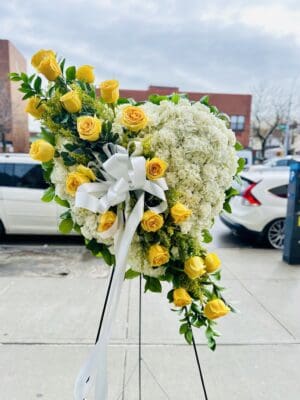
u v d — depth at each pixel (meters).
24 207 4.94
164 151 0.97
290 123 22.39
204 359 2.26
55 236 5.65
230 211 1.33
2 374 2.07
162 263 0.99
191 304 1.16
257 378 2.08
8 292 3.31
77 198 0.94
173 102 1.10
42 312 2.89
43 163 1.15
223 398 1.91
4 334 2.53
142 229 1.01
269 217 5.00
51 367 2.15
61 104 1.03
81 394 1.06
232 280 3.70
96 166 1.03
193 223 1.04
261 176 5.11
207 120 1.01
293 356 2.31
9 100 21.58
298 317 2.85
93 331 2.58
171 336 2.53
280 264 4.29
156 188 0.95
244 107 28.64
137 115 0.97
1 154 5.21
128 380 2.05
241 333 2.59
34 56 1.04
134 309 2.95
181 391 1.97
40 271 3.96
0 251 4.83
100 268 4.08
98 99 1.10
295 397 1.92
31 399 1.87
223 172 1.06
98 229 1.01
